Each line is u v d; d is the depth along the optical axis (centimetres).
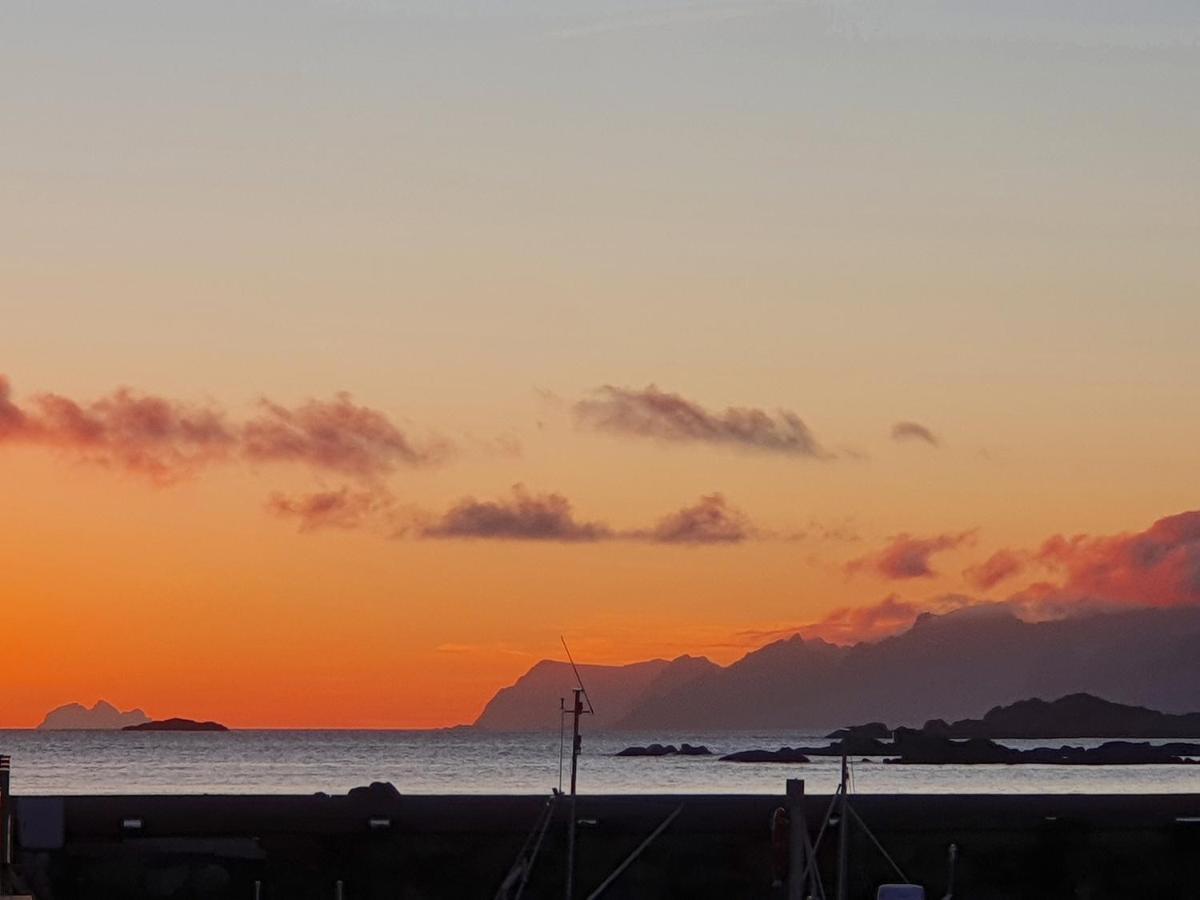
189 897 4525
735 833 4744
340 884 3500
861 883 4753
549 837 4700
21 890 4000
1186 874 4900
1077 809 4950
